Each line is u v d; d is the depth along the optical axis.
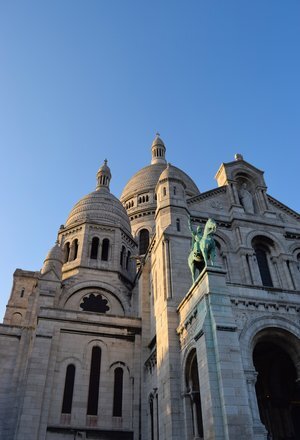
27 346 37.00
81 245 47.00
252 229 36.12
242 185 41.06
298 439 26.30
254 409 19.86
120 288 44.94
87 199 53.12
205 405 20.25
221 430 18.89
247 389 20.45
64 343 34.06
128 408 32.47
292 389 27.81
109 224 49.56
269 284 34.06
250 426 18.92
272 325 23.16
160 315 30.00
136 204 66.56
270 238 36.06
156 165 74.44
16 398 34.12
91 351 34.41
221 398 19.59
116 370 34.19
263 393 27.30
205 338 21.56
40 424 29.58
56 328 34.44
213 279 23.56
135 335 35.78
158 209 35.47
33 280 51.75
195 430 22.89
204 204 37.53
